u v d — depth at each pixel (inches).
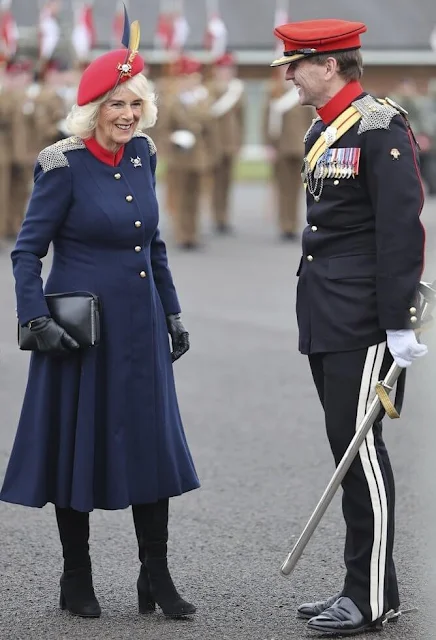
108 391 750.5
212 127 2687.0
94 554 874.1
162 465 762.8
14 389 1374.3
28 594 802.8
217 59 3002.0
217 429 1198.3
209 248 2677.2
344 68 724.7
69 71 2950.3
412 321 708.7
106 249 755.4
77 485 745.0
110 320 751.7
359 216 724.7
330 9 4933.6
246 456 1109.7
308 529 730.2
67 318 739.4
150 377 760.3
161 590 763.4
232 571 839.7
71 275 755.4
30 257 748.0
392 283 706.8
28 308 741.3
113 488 748.6
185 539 903.1
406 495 992.2
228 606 778.2
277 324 1732.3
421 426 1202.0
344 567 846.5
